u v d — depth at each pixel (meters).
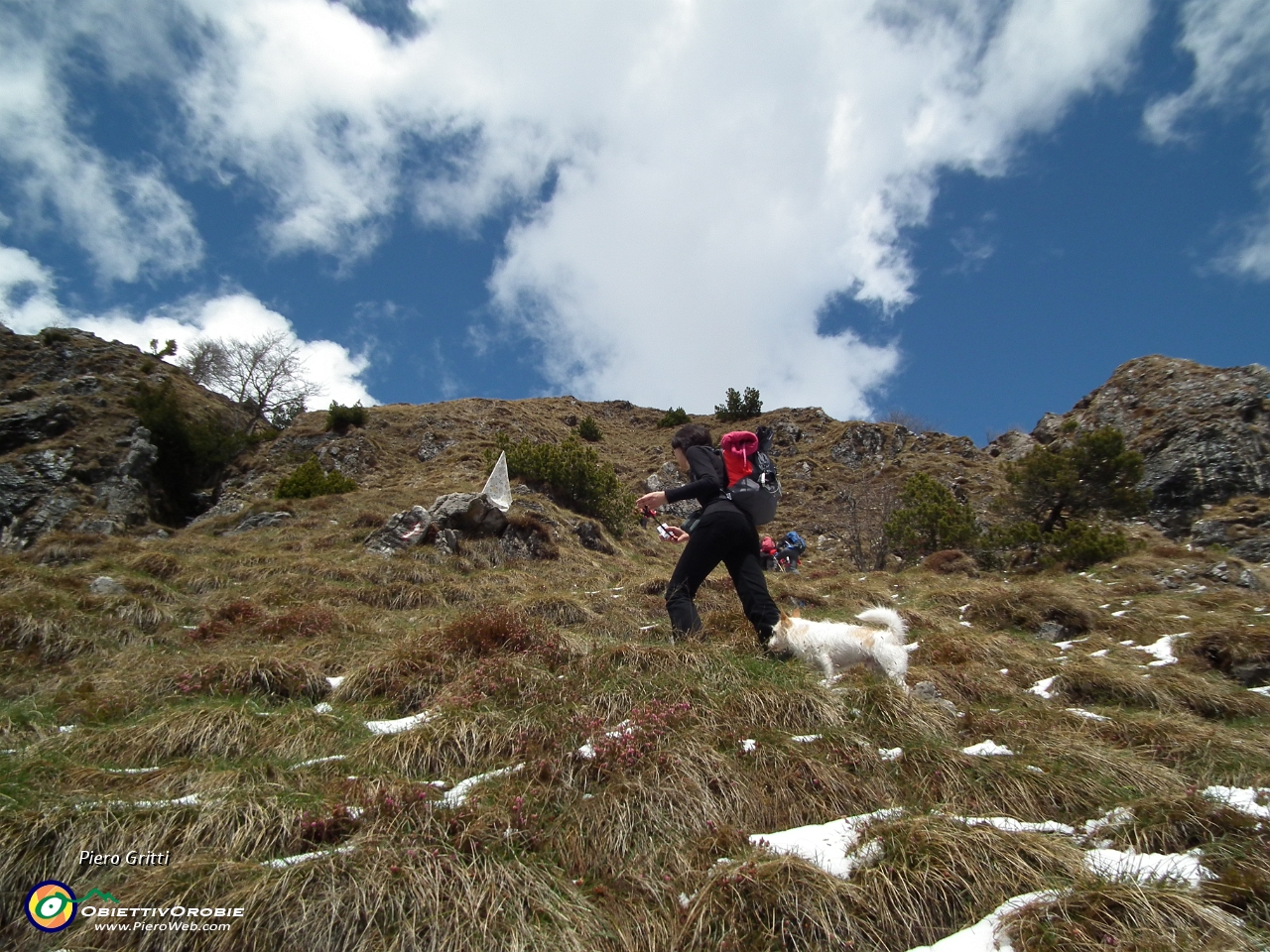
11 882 2.48
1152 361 27.34
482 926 2.25
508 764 3.45
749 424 40.38
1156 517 20.88
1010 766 3.31
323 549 11.93
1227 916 2.15
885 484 28.03
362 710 4.36
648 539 19.92
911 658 5.90
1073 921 2.13
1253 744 3.95
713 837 2.76
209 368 34.59
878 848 2.60
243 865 2.46
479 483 20.72
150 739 3.62
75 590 6.87
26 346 28.12
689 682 4.17
